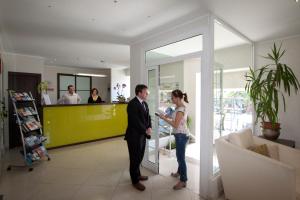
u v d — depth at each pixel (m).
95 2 2.30
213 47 2.43
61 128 4.68
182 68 5.28
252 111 3.80
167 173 3.20
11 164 3.56
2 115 3.84
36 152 3.53
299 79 3.26
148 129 2.74
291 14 2.53
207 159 2.46
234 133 2.52
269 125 2.99
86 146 4.82
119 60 6.29
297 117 3.27
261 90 3.04
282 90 3.38
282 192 1.79
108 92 8.61
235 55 3.98
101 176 3.06
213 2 2.22
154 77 3.28
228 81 4.45
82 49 4.66
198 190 2.65
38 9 2.49
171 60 2.91
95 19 2.80
